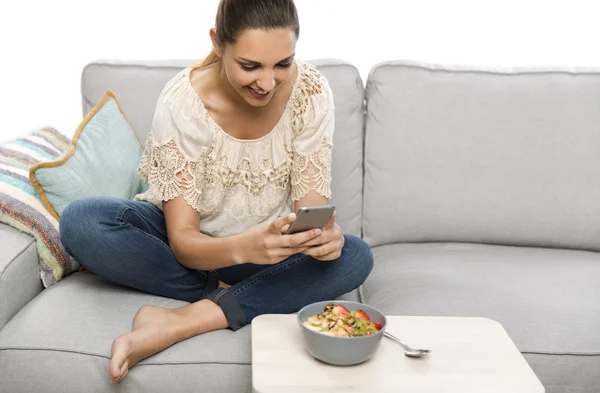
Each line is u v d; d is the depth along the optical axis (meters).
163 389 1.34
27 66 2.43
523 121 1.95
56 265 1.63
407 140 1.96
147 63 2.00
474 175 1.95
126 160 1.81
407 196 1.96
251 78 1.35
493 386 1.09
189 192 1.53
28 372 1.35
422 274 1.74
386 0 2.41
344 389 1.08
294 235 1.32
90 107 1.98
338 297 1.67
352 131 1.97
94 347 1.36
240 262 1.38
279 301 1.50
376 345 1.14
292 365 1.14
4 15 2.39
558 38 2.42
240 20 1.30
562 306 1.56
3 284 1.48
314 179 1.63
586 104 1.95
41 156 1.83
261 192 1.63
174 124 1.51
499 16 2.41
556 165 1.94
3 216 1.62
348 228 1.98
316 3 2.41
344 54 2.45
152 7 2.40
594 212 1.94
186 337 1.40
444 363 1.16
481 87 1.97
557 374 1.43
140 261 1.52
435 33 2.43
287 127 1.60
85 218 1.50
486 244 2.00
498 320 1.51
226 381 1.35
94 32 2.41
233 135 1.56
